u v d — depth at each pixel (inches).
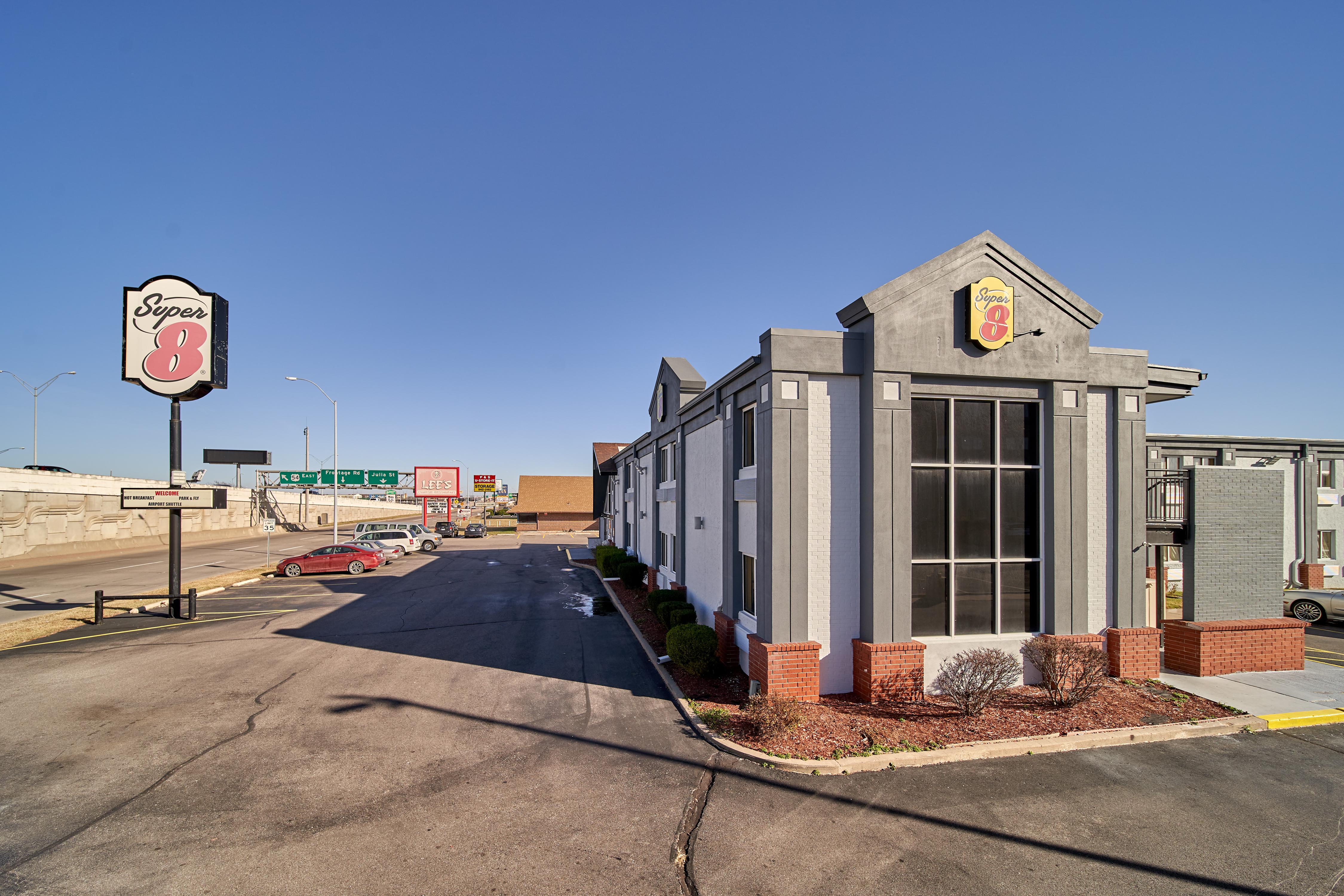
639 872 224.4
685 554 666.2
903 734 335.9
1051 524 415.8
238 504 2305.6
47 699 414.6
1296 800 277.4
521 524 2962.6
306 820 260.2
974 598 411.5
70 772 305.9
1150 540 460.8
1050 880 220.1
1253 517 472.1
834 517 397.1
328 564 1138.7
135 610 758.5
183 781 296.2
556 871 225.1
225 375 740.7
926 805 271.1
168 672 479.2
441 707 399.2
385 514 3516.2
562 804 273.6
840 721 353.1
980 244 408.8
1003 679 395.5
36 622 676.7
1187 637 451.8
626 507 1214.9
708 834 249.8
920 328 397.1
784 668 377.4
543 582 1024.9
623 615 713.0
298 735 352.5
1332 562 932.6
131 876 221.3
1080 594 418.0
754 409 470.6
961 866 228.4
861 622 396.8
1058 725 349.1
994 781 292.7
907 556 389.4
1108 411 433.7
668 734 352.8
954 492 410.0
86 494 1556.3
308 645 571.8
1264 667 452.1
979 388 412.8
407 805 272.7
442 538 2294.5
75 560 1401.3
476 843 243.0
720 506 523.8
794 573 386.3
